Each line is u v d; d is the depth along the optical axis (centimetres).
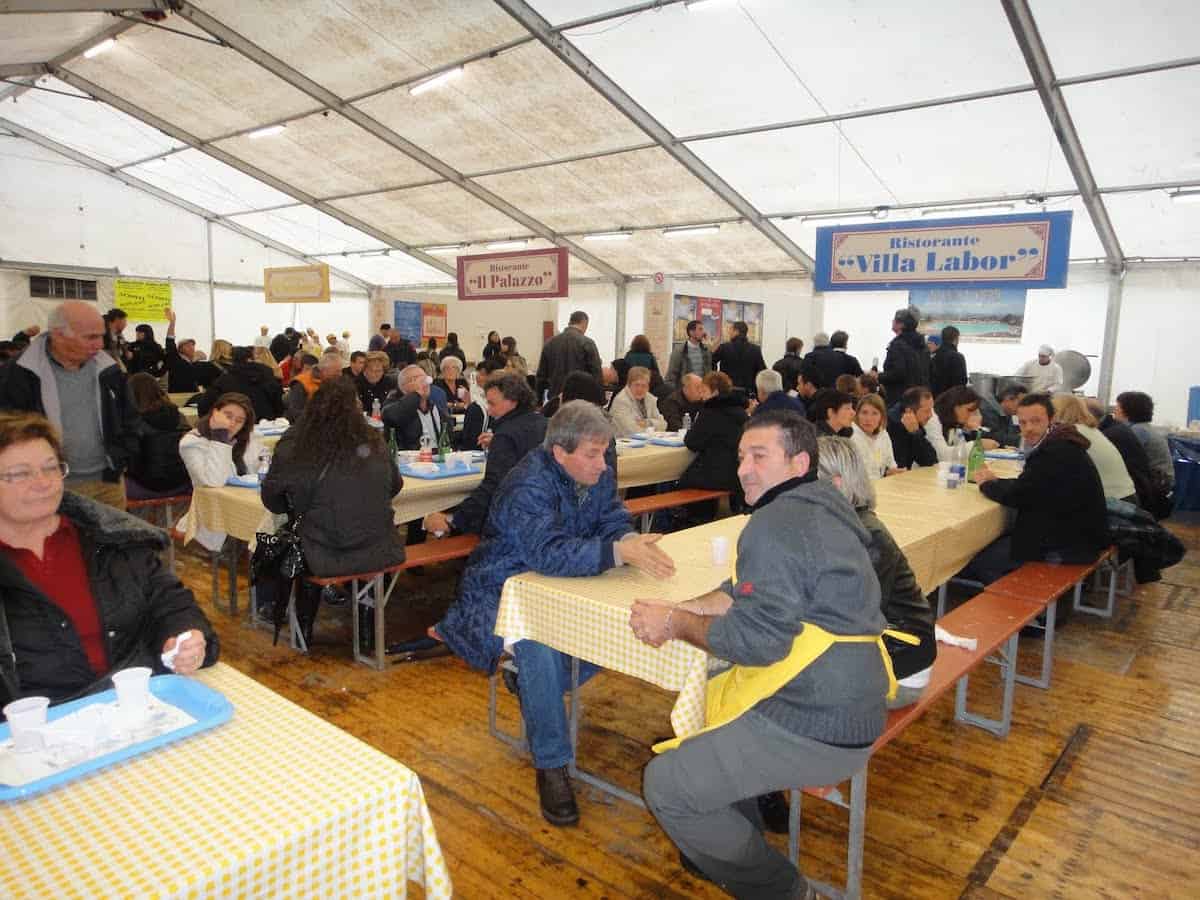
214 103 1052
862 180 936
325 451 307
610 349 1542
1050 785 253
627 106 852
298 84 930
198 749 118
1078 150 764
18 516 139
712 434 516
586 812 232
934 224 502
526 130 961
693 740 170
